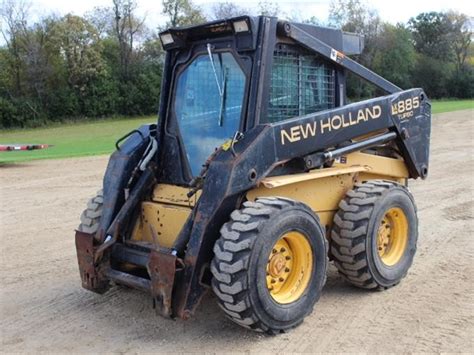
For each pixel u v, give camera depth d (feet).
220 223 14.11
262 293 13.76
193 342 14.60
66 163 50.01
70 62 150.20
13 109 137.80
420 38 213.46
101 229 16.19
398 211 18.01
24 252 22.90
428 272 19.61
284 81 16.12
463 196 32.37
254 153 14.23
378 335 14.78
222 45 15.74
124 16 170.30
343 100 17.79
